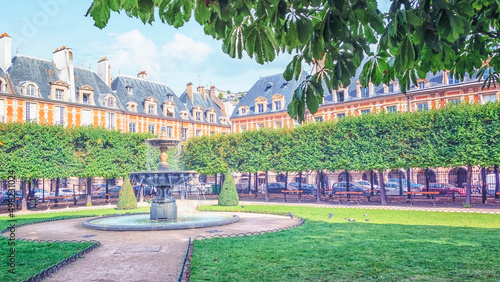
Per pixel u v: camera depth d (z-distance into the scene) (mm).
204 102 64438
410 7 2656
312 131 29672
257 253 7898
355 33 3273
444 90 39344
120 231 12102
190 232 11711
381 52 3588
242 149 33188
